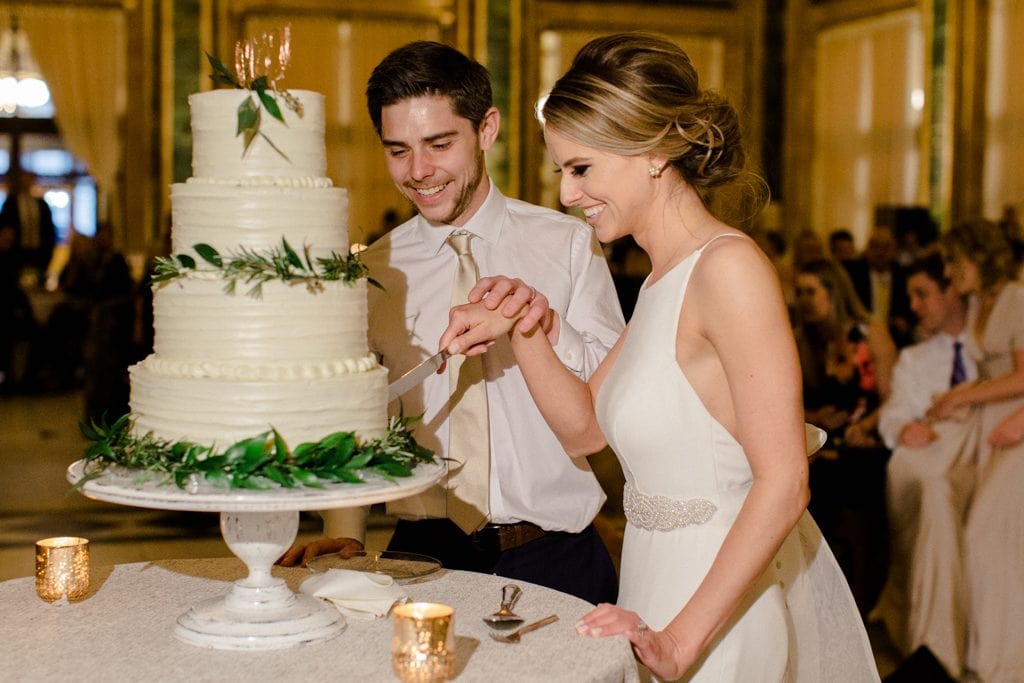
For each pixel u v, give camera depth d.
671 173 2.02
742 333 1.87
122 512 6.95
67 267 12.80
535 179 12.37
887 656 4.43
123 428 1.87
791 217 13.21
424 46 2.49
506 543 2.56
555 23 12.47
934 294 4.42
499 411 2.58
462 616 1.98
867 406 4.89
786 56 13.13
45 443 9.32
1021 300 4.23
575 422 2.24
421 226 2.69
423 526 2.59
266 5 12.20
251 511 1.81
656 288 2.03
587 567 2.63
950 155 11.59
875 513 4.74
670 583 2.03
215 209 1.79
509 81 12.28
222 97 1.81
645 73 1.95
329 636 1.86
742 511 1.88
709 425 1.99
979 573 4.11
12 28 12.05
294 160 1.85
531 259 2.67
